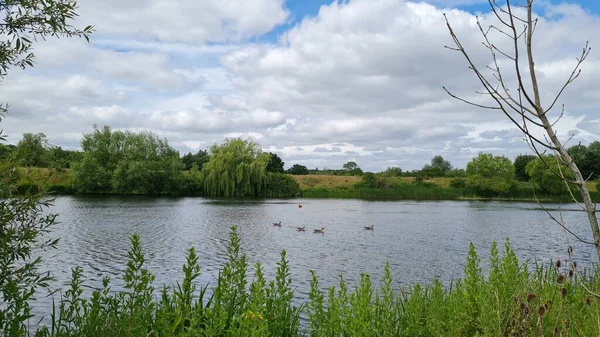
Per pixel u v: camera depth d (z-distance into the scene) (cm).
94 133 8294
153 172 7944
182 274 1969
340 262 2356
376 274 2039
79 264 2158
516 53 269
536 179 8256
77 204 5934
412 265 2273
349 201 8269
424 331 582
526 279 584
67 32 510
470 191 9356
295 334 594
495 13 278
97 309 512
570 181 253
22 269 445
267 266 2194
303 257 2506
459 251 2739
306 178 11119
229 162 8269
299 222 4434
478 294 560
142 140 8350
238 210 5619
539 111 261
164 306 541
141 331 466
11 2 458
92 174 7838
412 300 668
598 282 645
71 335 502
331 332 546
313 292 636
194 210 5434
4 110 477
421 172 12688
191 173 8762
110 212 4931
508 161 9194
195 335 445
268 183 8912
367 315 525
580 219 4859
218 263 2266
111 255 2417
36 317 1212
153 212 5050
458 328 511
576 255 2511
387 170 11575
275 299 600
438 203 7844
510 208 6556
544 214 5466
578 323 502
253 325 449
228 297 549
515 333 431
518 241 3191
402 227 4081
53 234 3178
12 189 436
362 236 3450
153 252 2562
